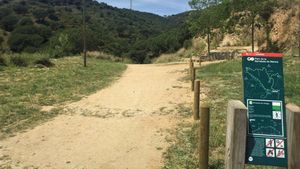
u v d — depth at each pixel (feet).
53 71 62.85
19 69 62.90
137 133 29.12
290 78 46.06
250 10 87.35
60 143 27.48
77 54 121.08
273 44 93.71
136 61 188.44
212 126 28.40
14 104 38.24
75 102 40.57
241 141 16.35
